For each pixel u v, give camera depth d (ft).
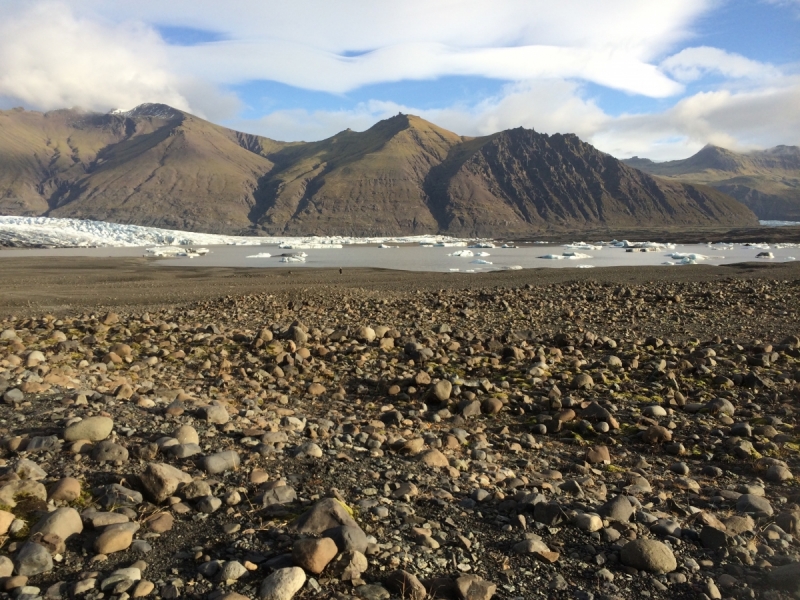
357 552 14.83
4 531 15.25
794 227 592.60
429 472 21.99
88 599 13.00
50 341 51.98
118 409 26.84
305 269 197.47
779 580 14.87
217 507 17.63
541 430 29.86
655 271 170.19
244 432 24.76
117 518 16.21
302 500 18.37
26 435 22.30
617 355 49.06
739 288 108.88
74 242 366.22
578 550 16.47
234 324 70.85
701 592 14.55
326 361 46.47
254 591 13.46
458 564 15.42
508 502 19.07
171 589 13.41
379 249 383.24
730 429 29.91
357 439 25.94
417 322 73.20
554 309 84.99
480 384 37.50
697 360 45.70
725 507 20.25
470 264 230.27
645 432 28.86
